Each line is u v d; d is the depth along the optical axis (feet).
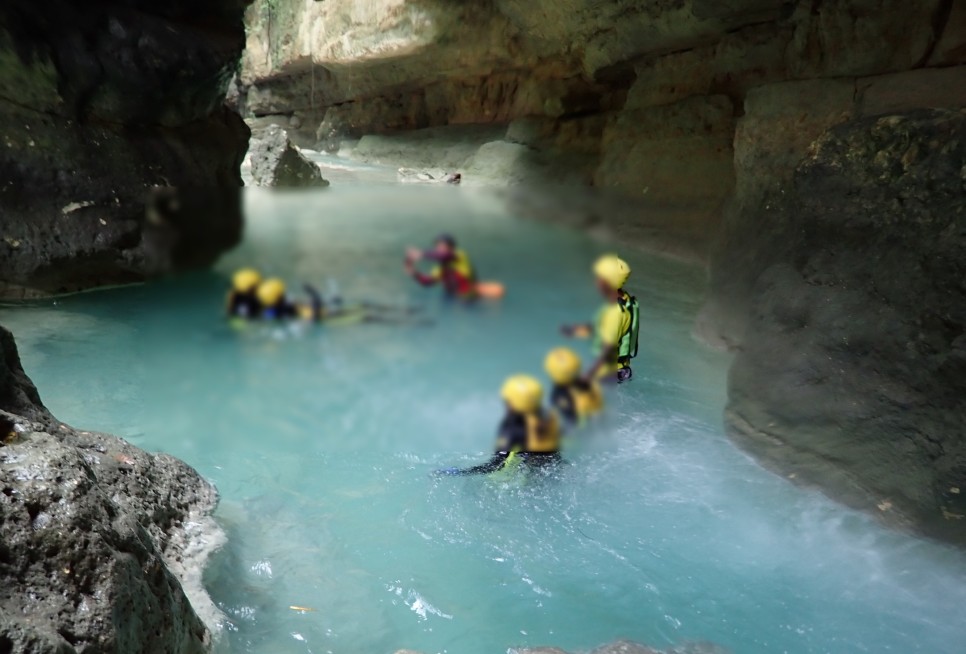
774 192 21.94
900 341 14.44
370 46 59.11
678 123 33.73
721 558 11.91
